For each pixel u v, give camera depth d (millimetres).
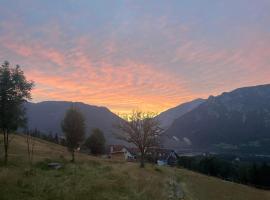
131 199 25844
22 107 46219
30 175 29078
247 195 58688
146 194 29234
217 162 116812
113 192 27031
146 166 66688
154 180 42188
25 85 45906
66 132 68625
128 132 72250
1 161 41844
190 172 75438
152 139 72000
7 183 23359
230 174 117938
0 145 63312
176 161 130750
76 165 43500
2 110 44094
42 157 56188
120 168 50438
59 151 82562
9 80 44562
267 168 106000
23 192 21859
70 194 23078
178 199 33188
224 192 54750
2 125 44406
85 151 116188
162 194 32344
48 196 21797
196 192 46125
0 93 44062
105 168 44406
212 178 73312
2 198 19500
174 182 47719
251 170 107375
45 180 26547
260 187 101938
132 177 39156
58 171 35688
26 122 46812
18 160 45406
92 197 23641
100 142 113938
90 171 38094
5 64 44969
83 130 69250
